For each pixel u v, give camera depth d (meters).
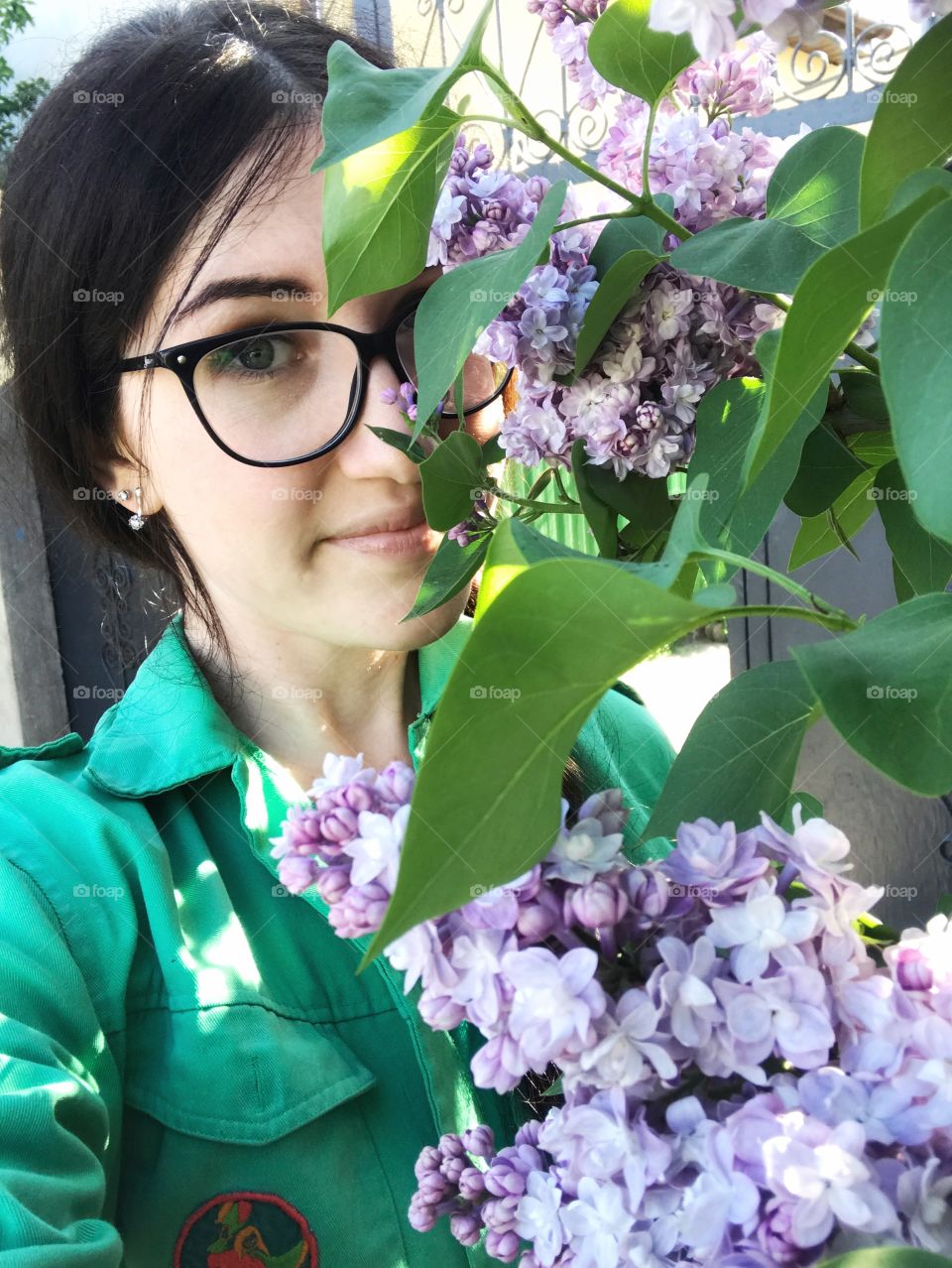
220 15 0.68
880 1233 0.30
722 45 0.33
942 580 0.50
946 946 0.34
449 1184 0.43
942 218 0.27
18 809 0.68
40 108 0.70
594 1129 0.33
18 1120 0.48
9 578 2.65
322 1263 0.60
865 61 1.51
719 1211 0.31
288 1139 0.62
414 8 1.83
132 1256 0.61
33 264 0.70
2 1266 0.41
